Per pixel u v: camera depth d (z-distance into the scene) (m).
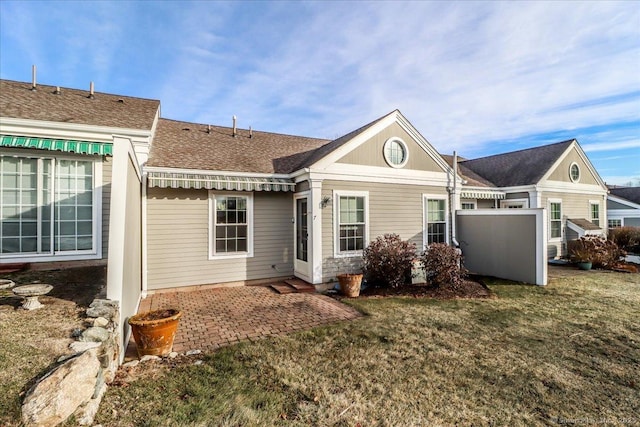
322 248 12.26
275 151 15.84
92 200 10.07
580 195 22.11
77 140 9.80
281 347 6.71
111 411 4.21
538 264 13.07
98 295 6.88
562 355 6.37
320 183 12.22
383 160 13.72
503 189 20.28
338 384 5.22
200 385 5.07
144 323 5.96
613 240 20.88
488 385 5.23
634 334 7.51
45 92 12.10
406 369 5.77
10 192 9.19
